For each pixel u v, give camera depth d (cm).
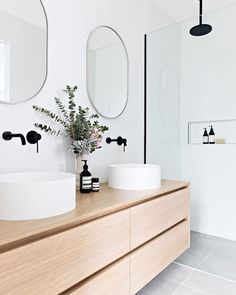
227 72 204
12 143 128
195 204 228
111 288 110
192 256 196
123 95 206
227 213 212
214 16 209
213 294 148
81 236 95
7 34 128
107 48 189
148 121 229
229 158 206
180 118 226
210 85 212
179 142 228
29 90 136
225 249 206
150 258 137
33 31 139
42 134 142
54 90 149
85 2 170
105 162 187
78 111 164
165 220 149
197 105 218
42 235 84
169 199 153
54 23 149
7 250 72
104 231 105
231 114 203
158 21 251
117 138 198
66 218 91
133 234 123
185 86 223
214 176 215
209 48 211
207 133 215
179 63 225
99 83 182
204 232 225
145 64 229
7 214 87
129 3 212
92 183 143
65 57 156
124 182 150
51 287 83
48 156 145
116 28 198
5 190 87
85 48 170
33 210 89
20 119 132
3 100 125
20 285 74
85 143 148
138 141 224
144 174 148
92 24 176
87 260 97
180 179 229
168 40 227
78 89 165
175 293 149
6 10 128
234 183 206
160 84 228
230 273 172
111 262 111
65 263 88
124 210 117
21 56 133
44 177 130
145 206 132
